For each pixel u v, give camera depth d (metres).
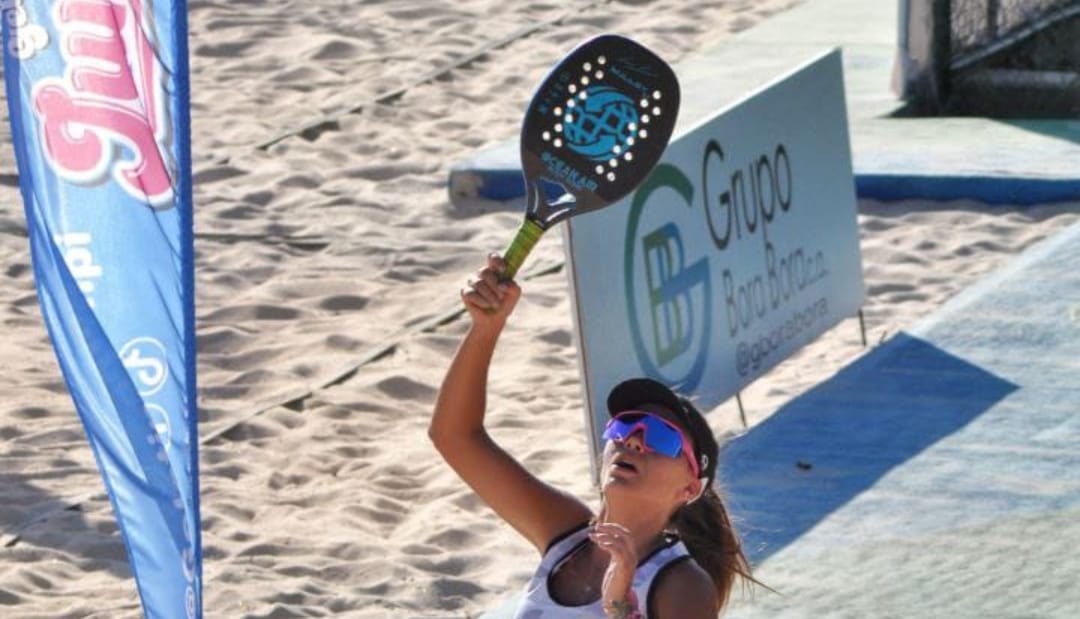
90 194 12.32
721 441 25.91
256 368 31.00
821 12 51.66
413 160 42.12
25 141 12.40
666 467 12.06
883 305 32.31
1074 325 29.03
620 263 23.86
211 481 26.30
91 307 12.38
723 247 26.20
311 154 42.62
